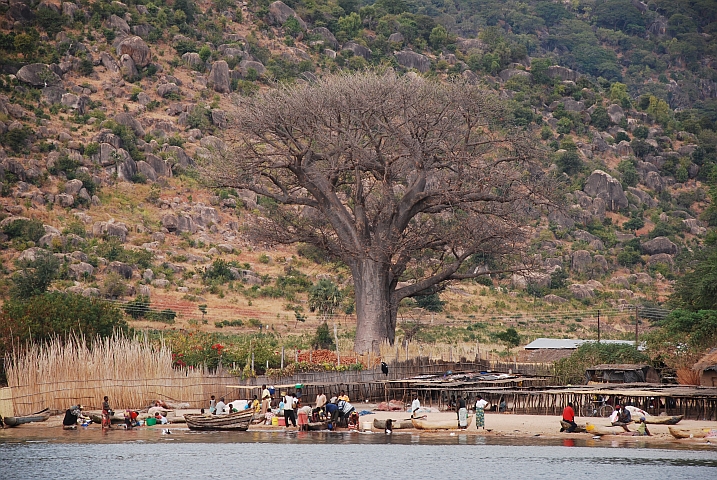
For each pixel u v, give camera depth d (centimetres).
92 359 9888
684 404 11969
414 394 12419
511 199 15525
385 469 7419
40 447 8219
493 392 10662
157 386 10212
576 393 9975
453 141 15762
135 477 7081
